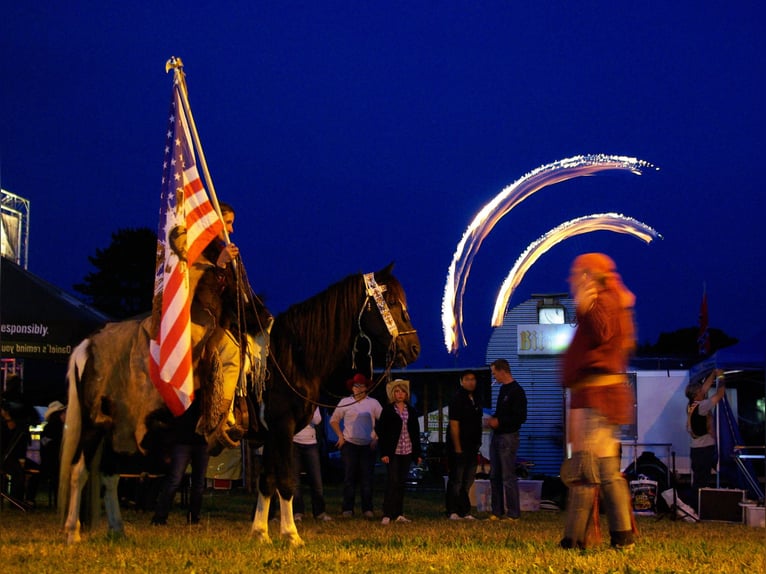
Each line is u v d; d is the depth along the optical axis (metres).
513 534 10.95
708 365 16.86
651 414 18.69
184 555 7.95
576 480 8.36
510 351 22.22
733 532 12.08
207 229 8.84
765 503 13.46
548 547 8.73
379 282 9.50
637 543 9.20
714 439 16.61
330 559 7.86
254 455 19.42
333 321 9.35
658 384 18.78
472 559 7.87
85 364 9.03
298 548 8.66
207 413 8.70
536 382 21.92
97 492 9.29
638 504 15.02
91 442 9.02
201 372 8.70
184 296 8.51
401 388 13.47
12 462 15.23
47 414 15.47
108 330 9.14
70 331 14.64
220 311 8.94
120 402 8.87
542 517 14.54
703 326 22.42
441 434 24.67
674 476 16.64
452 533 11.21
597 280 8.02
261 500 9.31
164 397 8.45
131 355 8.88
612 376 8.03
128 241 62.84
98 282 62.53
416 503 17.86
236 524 12.26
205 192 8.98
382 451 13.47
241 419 9.00
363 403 14.80
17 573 6.93
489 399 25.36
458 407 14.20
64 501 8.98
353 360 9.53
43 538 9.58
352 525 12.69
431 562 7.70
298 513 13.34
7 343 14.61
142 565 7.35
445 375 27.22
